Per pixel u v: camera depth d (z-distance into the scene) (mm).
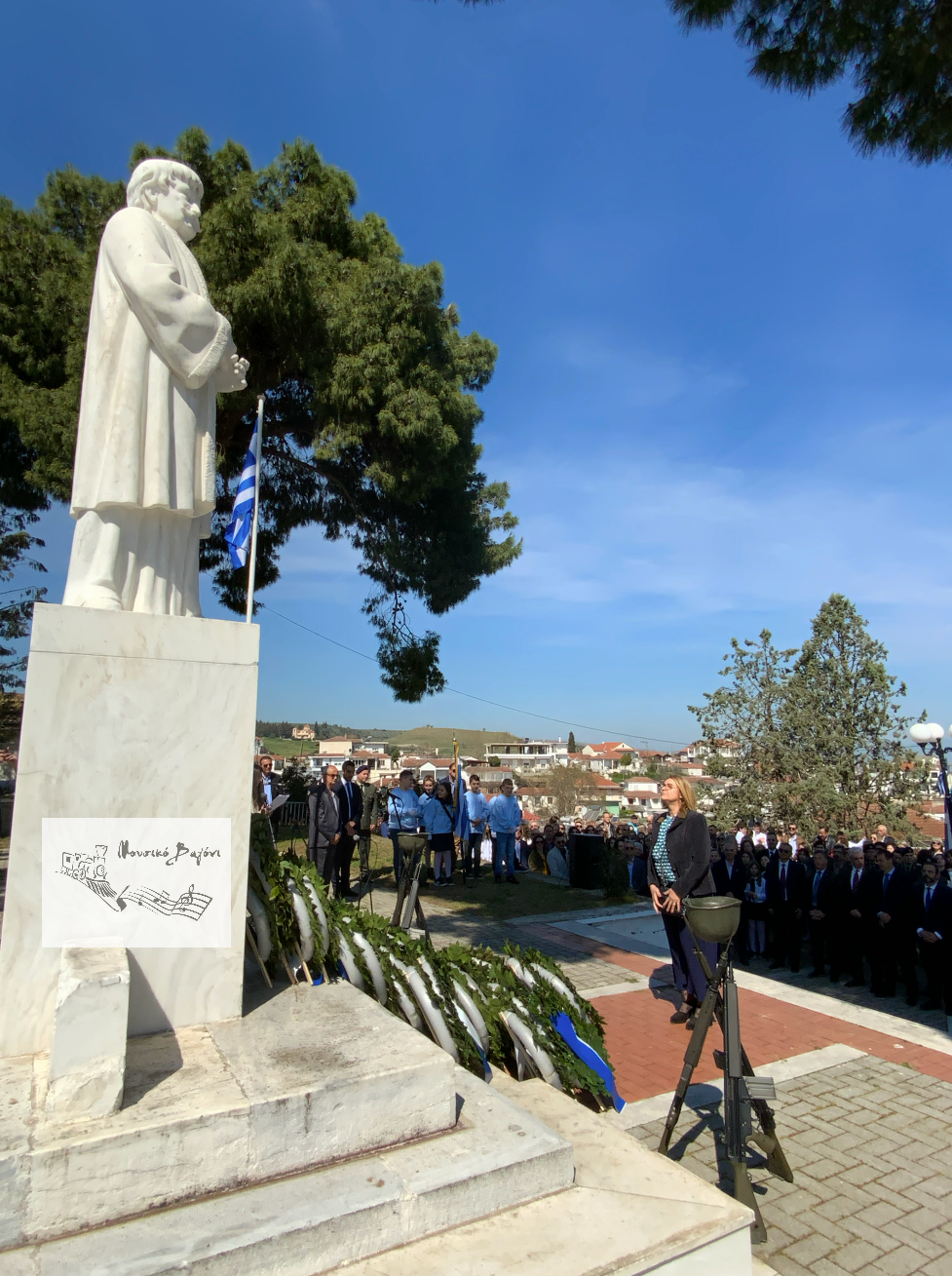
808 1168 4109
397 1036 3113
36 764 2893
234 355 3809
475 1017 3920
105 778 3000
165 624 3146
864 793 22562
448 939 8719
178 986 3129
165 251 3641
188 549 3734
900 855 7613
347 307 10594
